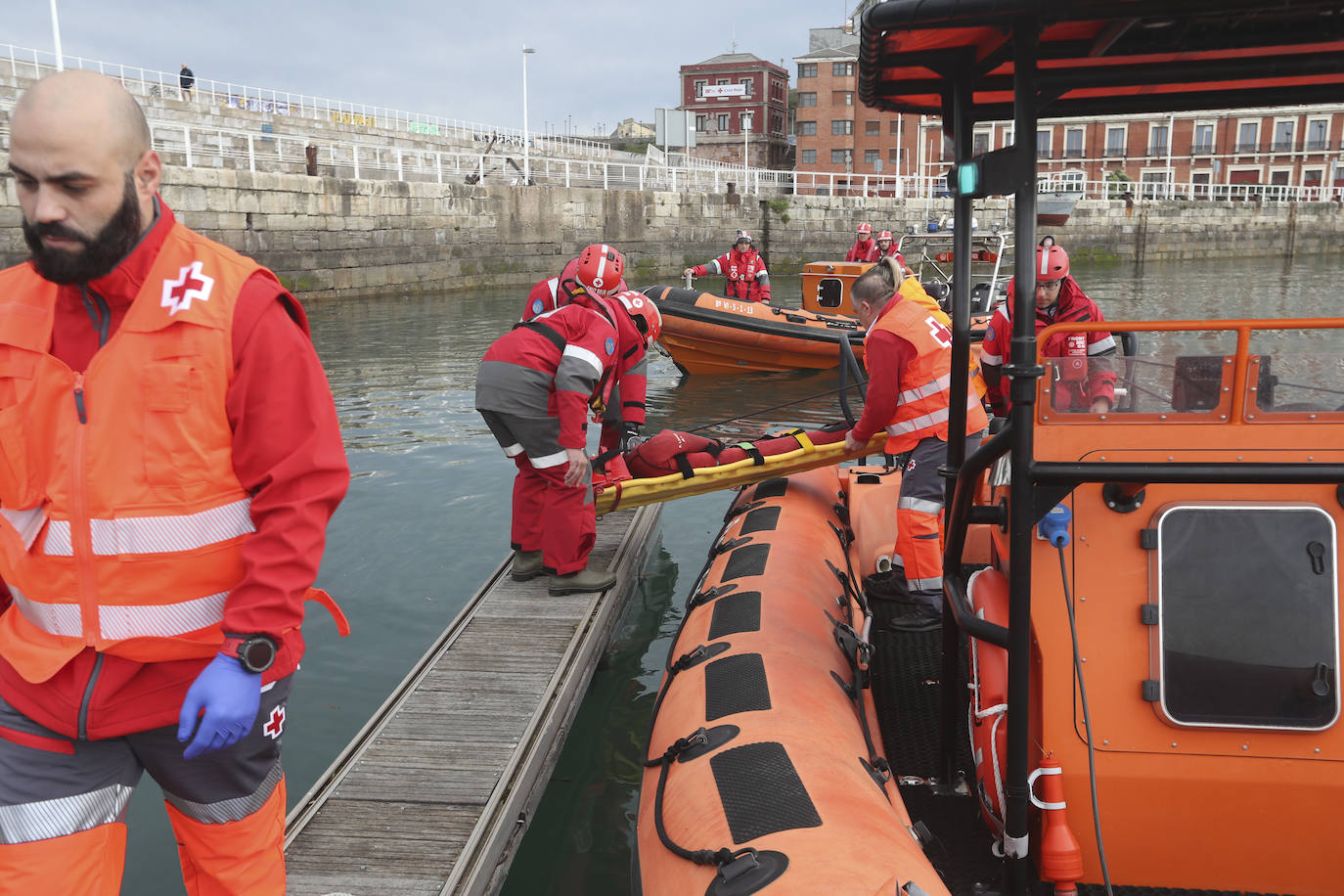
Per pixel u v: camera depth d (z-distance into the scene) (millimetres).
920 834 2314
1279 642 1972
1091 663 2035
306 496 1379
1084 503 2002
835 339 11172
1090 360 1943
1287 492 1961
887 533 4391
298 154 22484
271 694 1490
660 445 4555
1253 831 2039
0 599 1500
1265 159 45500
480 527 5602
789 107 63750
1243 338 1880
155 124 18641
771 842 1836
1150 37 2059
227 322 1348
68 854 1385
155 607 1360
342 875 2387
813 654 2770
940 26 1901
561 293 5152
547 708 3227
